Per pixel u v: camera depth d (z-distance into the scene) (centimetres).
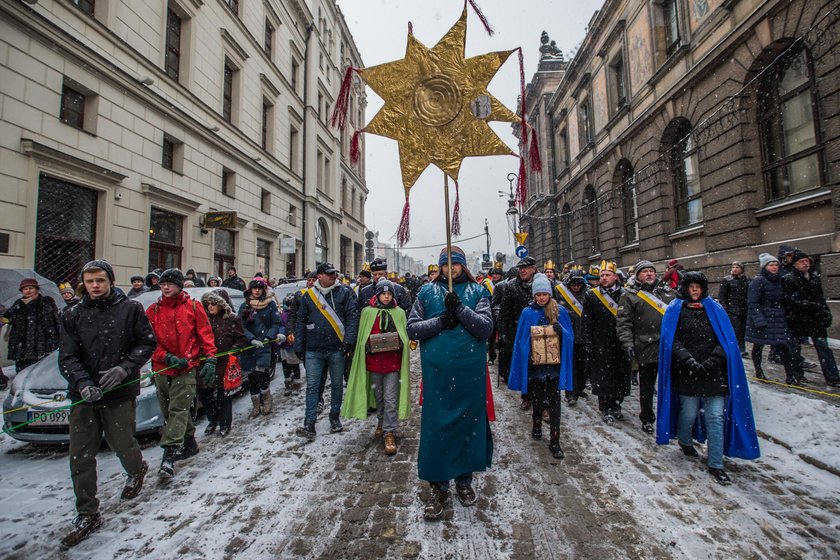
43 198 827
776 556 241
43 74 805
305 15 2328
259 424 505
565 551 250
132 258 1029
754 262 974
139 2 1076
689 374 362
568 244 2519
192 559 248
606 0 1747
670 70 1330
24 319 624
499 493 323
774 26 920
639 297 456
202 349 409
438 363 296
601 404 494
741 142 1009
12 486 349
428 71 338
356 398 441
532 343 400
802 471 350
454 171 331
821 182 849
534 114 3069
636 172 1570
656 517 285
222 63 1483
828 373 554
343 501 315
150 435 464
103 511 305
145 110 1081
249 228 1677
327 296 477
